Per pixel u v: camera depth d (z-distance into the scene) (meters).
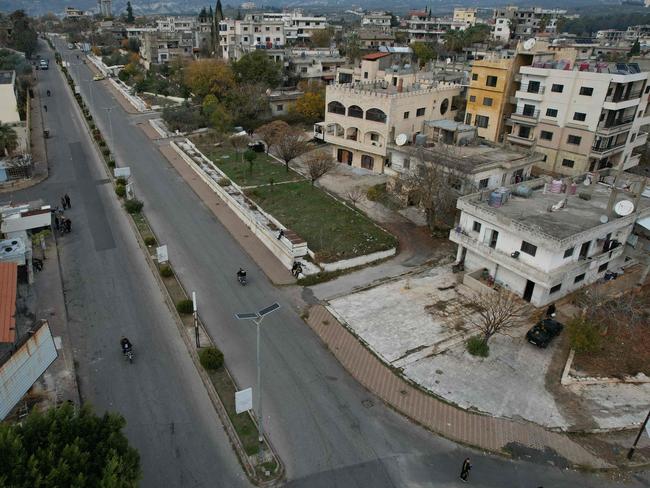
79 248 38.06
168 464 20.41
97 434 16.31
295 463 20.66
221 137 67.12
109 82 106.25
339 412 23.41
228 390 24.38
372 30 147.75
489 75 58.59
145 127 74.00
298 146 56.41
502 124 60.12
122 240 39.62
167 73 109.56
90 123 71.44
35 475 13.93
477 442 22.03
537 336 28.08
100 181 51.97
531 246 30.50
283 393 24.42
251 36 120.75
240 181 52.03
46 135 65.94
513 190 36.72
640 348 28.55
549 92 54.09
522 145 57.56
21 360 21.22
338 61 99.50
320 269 35.25
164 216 44.25
